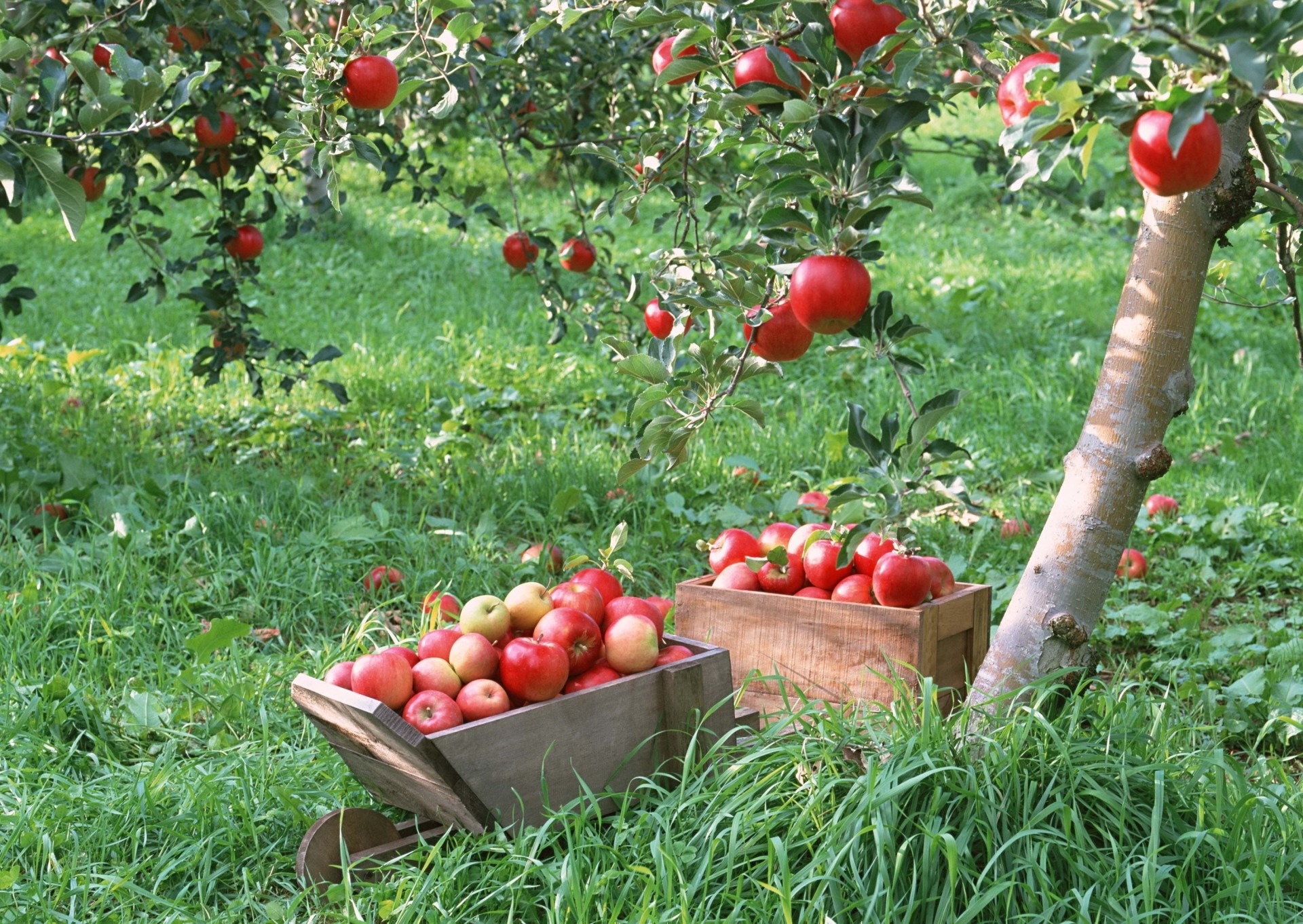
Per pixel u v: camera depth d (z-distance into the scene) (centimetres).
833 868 219
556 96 492
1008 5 199
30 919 235
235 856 261
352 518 465
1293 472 591
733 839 232
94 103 257
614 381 730
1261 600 456
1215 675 373
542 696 260
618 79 500
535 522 515
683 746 276
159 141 418
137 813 268
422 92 454
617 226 1233
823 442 606
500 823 252
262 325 863
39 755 299
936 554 456
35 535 458
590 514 529
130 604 388
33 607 379
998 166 511
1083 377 740
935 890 224
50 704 317
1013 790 241
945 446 236
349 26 266
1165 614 403
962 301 928
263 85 464
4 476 475
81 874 246
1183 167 150
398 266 1080
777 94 210
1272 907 223
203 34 410
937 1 209
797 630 317
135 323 855
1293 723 308
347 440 627
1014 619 278
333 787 289
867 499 251
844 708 278
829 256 201
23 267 1027
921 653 301
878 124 197
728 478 560
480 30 279
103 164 413
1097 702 281
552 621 270
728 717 284
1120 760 253
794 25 233
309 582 421
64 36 352
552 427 640
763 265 237
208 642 348
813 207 203
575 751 263
